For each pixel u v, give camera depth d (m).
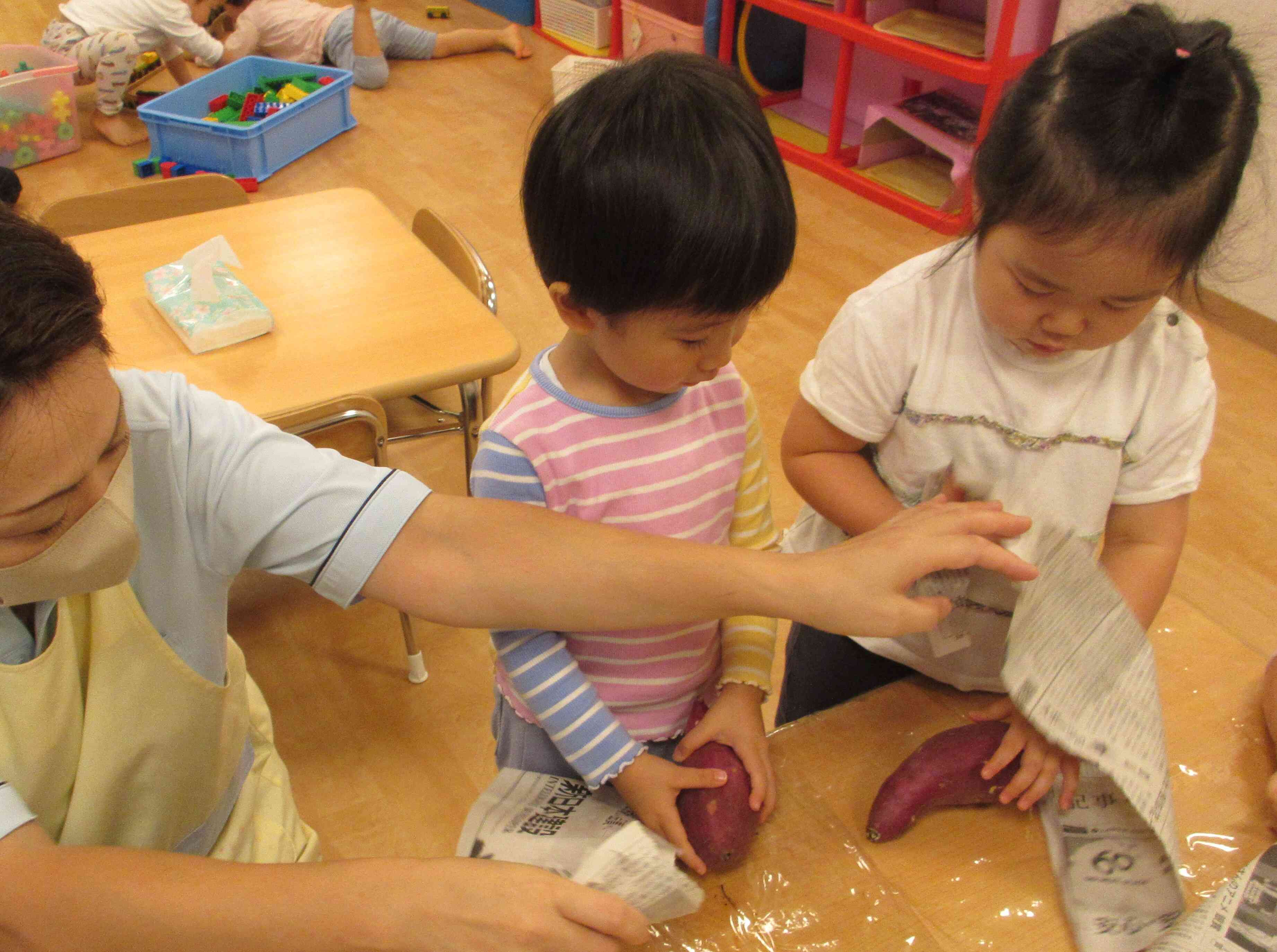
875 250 3.25
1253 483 2.38
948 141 3.30
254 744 1.04
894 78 3.70
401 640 2.05
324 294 1.75
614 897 0.59
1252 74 0.72
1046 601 0.76
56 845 0.62
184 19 4.02
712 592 0.71
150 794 0.82
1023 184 0.72
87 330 0.57
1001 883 0.78
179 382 0.78
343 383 1.54
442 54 4.64
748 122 0.67
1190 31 0.70
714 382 0.88
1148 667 0.81
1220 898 0.70
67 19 3.87
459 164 3.75
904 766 0.82
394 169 3.72
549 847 0.74
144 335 1.62
